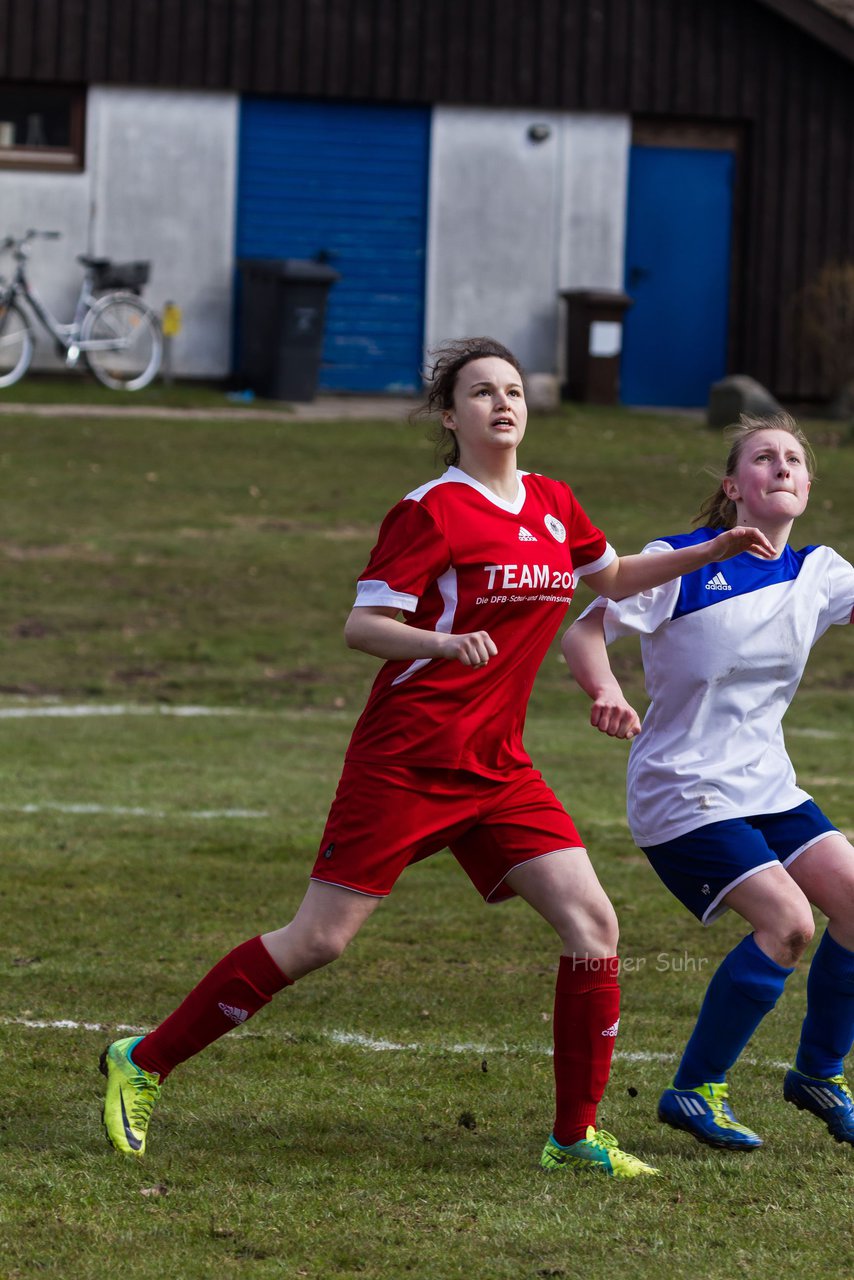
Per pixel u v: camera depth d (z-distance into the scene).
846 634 55.91
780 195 94.62
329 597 55.81
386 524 15.70
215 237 91.06
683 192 94.62
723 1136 16.34
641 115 93.88
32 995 21.00
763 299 95.25
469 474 15.83
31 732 40.78
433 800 15.57
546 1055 19.33
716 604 16.66
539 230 93.62
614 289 94.50
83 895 26.28
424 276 93.12
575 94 92.62
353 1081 18.28
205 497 66.44
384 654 14.96
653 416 88.44
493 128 92.50
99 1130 16.44
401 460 73.56
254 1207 14.56
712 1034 16.31
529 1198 14.92
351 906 15.62
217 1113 17.09
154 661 49.28
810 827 16.67
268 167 91.19
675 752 16.78
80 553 58.69
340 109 91.38
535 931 25.27
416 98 91.44
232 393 88.94
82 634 51.12
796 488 16.95
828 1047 16.67
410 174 92.44
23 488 65.81
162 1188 14.98
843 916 16.42
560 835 15.94
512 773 16.02
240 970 15.70
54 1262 13.33
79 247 90.00
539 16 92.00
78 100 89.50
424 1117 17.17
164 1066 15.96
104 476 68.25
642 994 22.08
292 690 47.34
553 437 79.31
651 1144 16.64
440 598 15.49
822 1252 13.81
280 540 61.53
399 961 23.38
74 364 87.06
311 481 69.50
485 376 15.78
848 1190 15.34
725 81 93.69
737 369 96.06
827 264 94.75
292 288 86.31
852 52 93.25
